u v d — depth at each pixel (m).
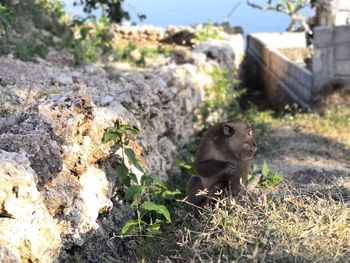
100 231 1.61
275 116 4.08
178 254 1.49
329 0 4.29
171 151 2.51
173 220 1.80
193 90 3.23
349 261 1.40
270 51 5.29
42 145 1.46
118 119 1.78
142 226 1.72
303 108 4.02
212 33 5.06
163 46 4.96
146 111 2.18
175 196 2.04
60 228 1.51
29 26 3.14
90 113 1.64
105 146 1.70
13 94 1.96
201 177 1.89
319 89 3.95
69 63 2.89
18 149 1.42
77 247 1.53
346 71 3.91
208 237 1.51
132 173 1.74
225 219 1.57
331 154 2.87
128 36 5.18
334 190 1.83
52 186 1.49
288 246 1.40
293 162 2.69
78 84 2.24
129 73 2.88
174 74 2.89
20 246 1.29
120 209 1.76
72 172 1.55
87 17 3.83
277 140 3.08
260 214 1.62
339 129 3.45
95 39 3.69
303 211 1.64
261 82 5.71
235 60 4.84
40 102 1.67
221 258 1.43
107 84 2.30
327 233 1.49
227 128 1.87
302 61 5.71
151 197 1.87
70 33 3.45
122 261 1.56
